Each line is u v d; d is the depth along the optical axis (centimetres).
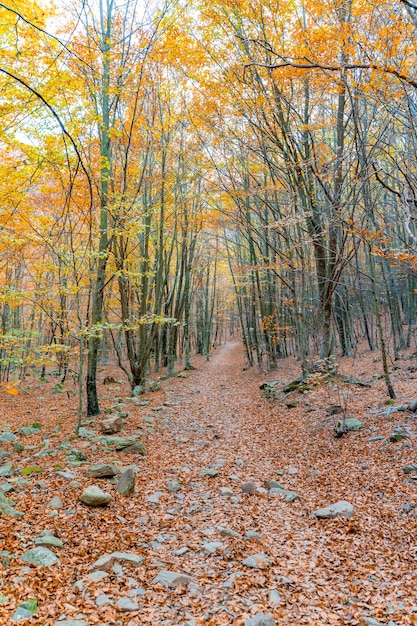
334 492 726
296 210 1299
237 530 605
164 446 1026
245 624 381
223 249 3058
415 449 785
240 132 1341
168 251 2641
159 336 2670
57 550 507
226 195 1545
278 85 1092
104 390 1947
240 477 830
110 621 385
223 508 680
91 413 1310
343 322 2433
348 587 457
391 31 479
